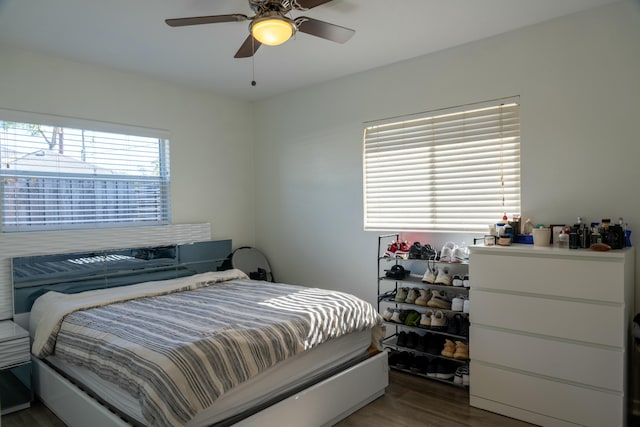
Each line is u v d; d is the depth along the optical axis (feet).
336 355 8.27
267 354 6.73
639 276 7.98
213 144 14.11
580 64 8.62
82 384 7.65
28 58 10.11
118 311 8.71
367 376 8.69
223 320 7.66
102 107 11.37
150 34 9.23
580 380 7.41
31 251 9.96
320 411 7.59
